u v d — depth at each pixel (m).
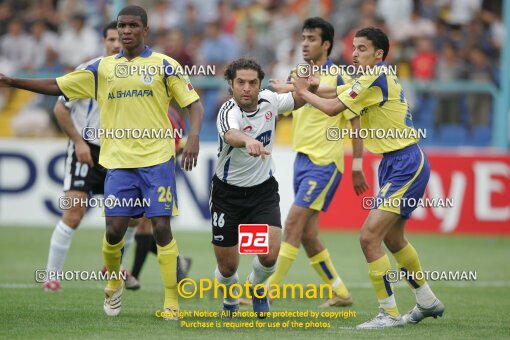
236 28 59.69
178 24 58.25
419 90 49.97
